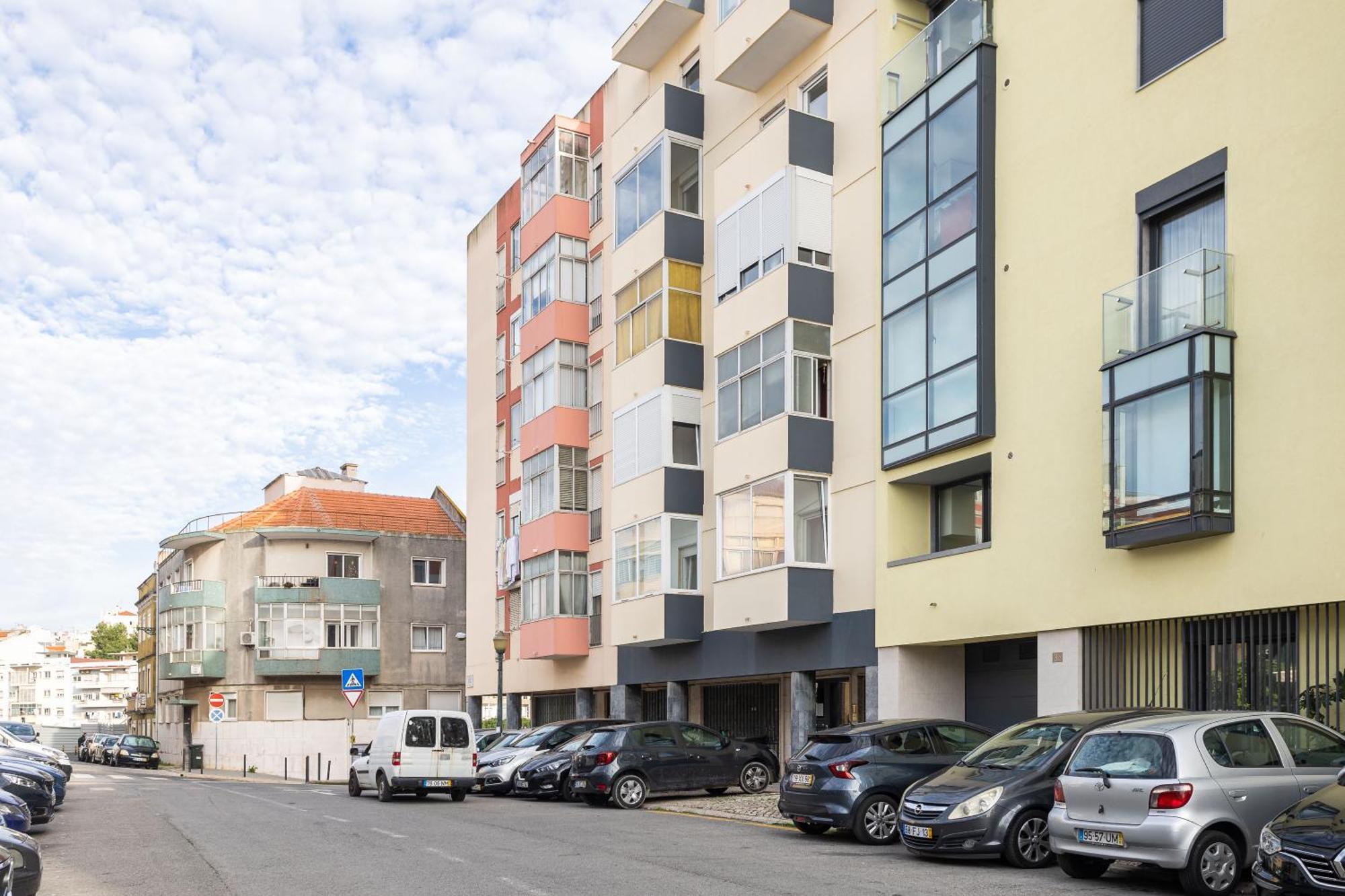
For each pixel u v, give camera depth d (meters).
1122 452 15.73
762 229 23.69
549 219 34.16
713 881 11.46
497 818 18.84
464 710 52.97
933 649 20.86
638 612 27.27
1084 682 16.89
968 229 19.33
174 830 17.55
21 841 10.22
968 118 19.50
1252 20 15.02
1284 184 14.38
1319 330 13.78
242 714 50.22
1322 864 8.62
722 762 21.58
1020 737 13.28
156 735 62.56
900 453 20.67
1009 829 12.21
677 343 27.19
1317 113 14.07
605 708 33.50
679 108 27.75
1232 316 14.86
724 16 26.02
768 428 22.97
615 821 18.05
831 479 22.70
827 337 22.98
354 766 26.00
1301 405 13.90
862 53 22.72
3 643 146.62
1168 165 16.11
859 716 23.64
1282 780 10.63
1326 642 13.46
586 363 33.56
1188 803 10.25
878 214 22.00
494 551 40.22
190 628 51.72
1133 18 16.83
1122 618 16.11
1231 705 14.66
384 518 53.47
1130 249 16.62
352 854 14.08
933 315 20.06
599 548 32.09
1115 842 10.62
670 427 26.88
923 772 14.73
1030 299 18.25
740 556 23.62
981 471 20.12
